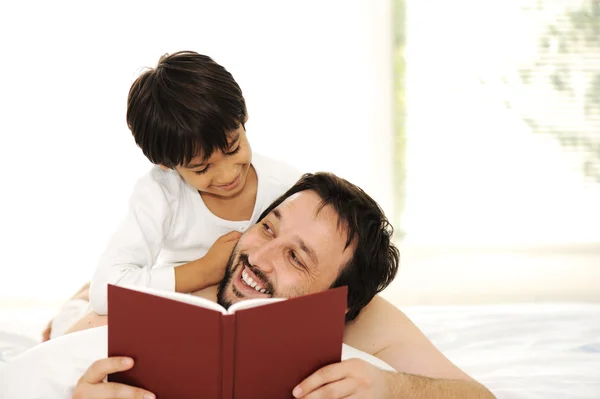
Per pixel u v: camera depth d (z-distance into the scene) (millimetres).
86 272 3037
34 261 3025
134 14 2906
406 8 3129
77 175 2994
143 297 1010
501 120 3223
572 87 3203
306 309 1037
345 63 3041
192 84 1484
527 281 3158
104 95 2947
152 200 1662
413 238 3271
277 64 3002
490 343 1821
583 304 2154
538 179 3260
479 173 3248
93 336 1334
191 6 2922
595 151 3244
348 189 1489
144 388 1060
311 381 1076
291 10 2980
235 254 1479
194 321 998
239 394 1040
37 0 2893
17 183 2990
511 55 3182
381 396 1138
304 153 3074
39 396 1238
